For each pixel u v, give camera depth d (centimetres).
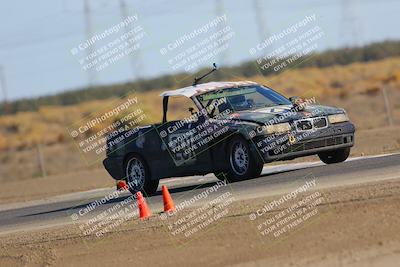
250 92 3628
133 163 3812
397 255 2055
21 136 13075
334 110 3472
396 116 8025
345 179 3031
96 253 2608
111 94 12519
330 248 2202
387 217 2322
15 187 6072
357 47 17738
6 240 3097
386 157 3588
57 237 2941
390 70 15288
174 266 2308
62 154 8919
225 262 2264
